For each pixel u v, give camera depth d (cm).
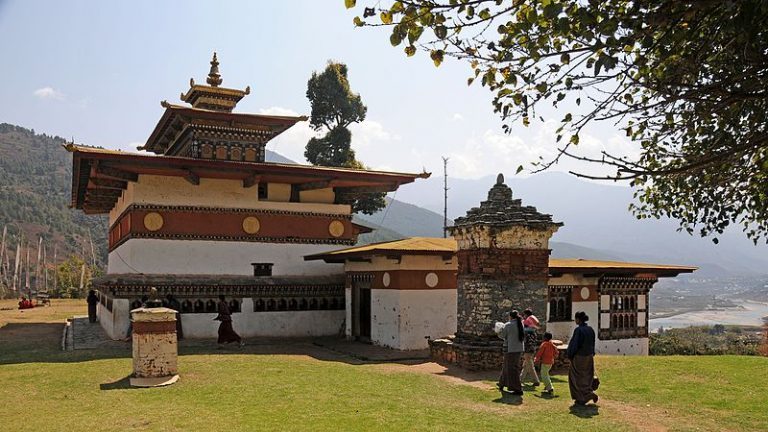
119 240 2817
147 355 1348
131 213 2373
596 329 2373
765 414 1154
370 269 2280
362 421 1019
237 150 2742
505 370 1339
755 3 507
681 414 1152
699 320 16125
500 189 1759
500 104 655
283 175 2452
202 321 2398
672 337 3294
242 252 2541
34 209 15000
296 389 1281
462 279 1762
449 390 1350
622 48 560
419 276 2094
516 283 1691
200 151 2670
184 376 1423
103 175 2312
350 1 621
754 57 573
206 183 2505
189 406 1115
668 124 707
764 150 716
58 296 6309
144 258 2361
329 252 2470
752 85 575
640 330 2492
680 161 749
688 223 842
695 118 690
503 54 627
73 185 3023
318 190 2764
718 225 809
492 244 1680
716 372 1537
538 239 1722
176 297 2355
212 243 2488
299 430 952
